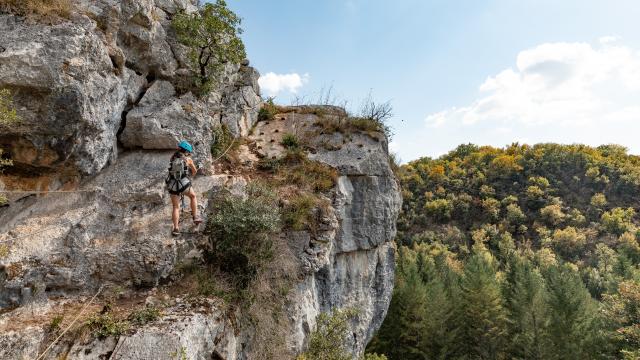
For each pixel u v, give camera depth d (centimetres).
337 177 1150
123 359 464
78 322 514
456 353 2783
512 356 2717
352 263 1223
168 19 994
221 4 993
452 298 3112
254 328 718
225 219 733
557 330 2544
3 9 607
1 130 571
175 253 664
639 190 7744
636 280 3266
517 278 3425
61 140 620
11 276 527
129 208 709
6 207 623
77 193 689
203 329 553
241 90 1311
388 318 2902
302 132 1346
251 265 729
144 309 560
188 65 985
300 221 915
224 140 1073
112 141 765
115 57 768
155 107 874
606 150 10256
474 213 8169
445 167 10094
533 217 7819
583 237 6750
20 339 468
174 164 679
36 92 584
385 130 1481
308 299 908
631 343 2434
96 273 611
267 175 1077
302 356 766
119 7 781
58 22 636
